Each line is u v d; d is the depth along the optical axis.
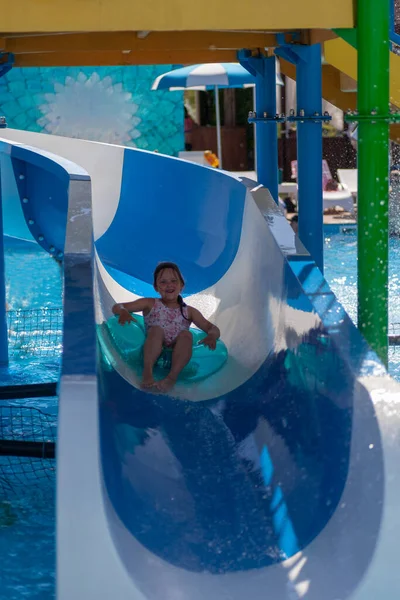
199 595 3.33
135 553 3.38
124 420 4.78
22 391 6.82
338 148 20.91
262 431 4.75
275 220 6.02
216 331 6.04
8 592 4.11
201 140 21.95
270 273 5.69
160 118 18.81
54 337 9.42
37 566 4.39
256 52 9.88
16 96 18.31
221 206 7.50
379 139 5.08
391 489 3.29
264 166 10.13
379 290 5.19
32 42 8.32
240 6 5.12
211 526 3.85
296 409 4.55
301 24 5.16
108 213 9.07
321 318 4.38
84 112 18.56
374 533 3.26
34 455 5.40
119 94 18.62
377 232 5.14
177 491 4.11
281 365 5.11
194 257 7.74
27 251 15.45
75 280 4.63
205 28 5.12
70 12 5.04
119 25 5.08
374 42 5.05
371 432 3.51
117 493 3.65
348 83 10.20
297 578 3.39
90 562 3.04
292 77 10.16
